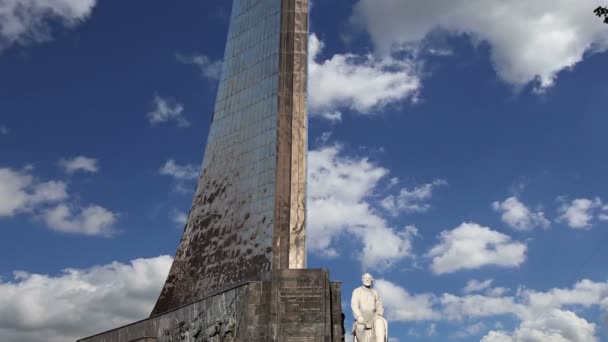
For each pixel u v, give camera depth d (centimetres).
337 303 3381
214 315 3575
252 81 4006
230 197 3959
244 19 4234
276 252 3516
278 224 3559
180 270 4294
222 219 3981
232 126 4094
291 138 3694
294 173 3644
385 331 2891
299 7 3881
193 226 4266
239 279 3703
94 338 4825
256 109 3909
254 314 3328
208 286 3953
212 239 4031
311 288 3356
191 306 3819
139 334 4344
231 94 4184
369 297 3005
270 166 3697
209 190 4181
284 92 3759
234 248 3812
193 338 3719
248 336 3294
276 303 3328
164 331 4072
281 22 3866
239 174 3925
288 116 3722
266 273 3462
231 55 4288
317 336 3291
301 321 3309
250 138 3903
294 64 3797
